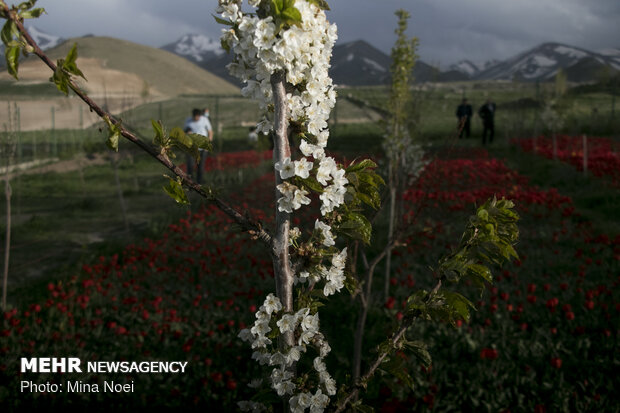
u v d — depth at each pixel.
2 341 4.83
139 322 5.69
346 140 24.88
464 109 24.38
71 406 4.02
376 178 1.95
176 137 1.69
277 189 1.79
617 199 10.70
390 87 6.12
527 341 4.98
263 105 1.84
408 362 4.52
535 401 4.04
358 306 5.95
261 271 6.97
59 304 5.36
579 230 8.80
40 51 1.47
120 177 17.81
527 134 25.05
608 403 3.89
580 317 5.44
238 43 1.68
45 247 8.87
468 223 2.05
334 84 1.87
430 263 7.63
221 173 16.59
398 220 3.92
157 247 8.56
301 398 1.82
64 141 27.00
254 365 4.70
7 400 3.94
